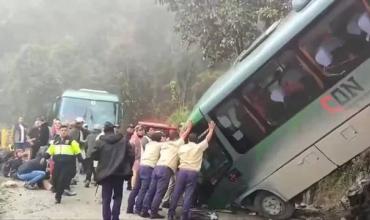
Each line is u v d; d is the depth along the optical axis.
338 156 9.54
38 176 12.70
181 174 9.18
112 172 8.37
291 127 9.74
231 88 9.91
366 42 9.31
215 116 10.05
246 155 10.03
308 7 9.48
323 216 10.78
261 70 9.75
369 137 9.41
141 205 9.95
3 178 14.68
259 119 9.89
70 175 10.96
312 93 9.59
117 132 8.79
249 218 10.11
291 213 9.95
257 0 15.88
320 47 9.48
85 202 11.13
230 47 16.42
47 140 14.86
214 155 10.26
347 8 9.30
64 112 17.78
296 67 9.62
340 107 9.48
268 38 10.33
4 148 16.89
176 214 10.05
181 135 10.17
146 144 10.40
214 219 9.81
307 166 9.69
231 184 10.23
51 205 10.70
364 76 9.36
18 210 10.12
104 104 18.12
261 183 9.97
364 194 10.56
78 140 13.58
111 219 8.66
